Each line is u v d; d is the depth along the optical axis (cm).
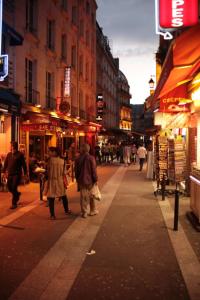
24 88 1822
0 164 1358
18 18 1753
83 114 3306
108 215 945
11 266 567
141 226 827
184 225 833
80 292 474
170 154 1250
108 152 3275
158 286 495
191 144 1243
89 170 914
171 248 664
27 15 1912
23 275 530
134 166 2794
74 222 863
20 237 731
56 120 1852
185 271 550
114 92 6216
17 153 1031
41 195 1156
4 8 1605
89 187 915
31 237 731
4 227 809
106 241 708
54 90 2362
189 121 1255
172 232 772
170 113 1312
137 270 554
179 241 706
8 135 1573
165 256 620
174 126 1284
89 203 940
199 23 612
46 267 563
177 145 1212
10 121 1575
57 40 2448
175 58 661
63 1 2631
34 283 502
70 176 1686
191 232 772
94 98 3941
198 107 1081
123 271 550
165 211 991
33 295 463
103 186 1541
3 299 451
